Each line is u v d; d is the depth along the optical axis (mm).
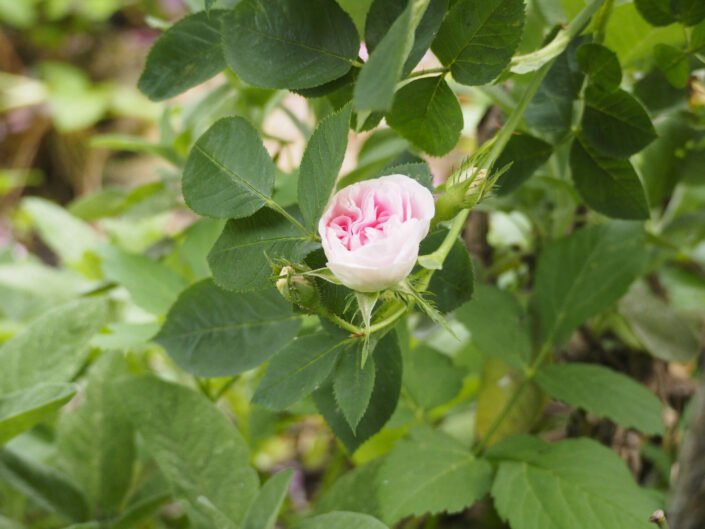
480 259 700
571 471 554
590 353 691
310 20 494
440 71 505
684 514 586
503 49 492
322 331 517
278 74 494
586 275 624
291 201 609
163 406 582
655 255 714
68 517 616
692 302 798
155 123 2111
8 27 2266
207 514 565
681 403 719
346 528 528
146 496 641
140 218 714
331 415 537
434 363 633
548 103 581
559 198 676
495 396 650
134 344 580
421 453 576
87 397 638
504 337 624
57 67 2146
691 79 617
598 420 663
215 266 503
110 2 2260
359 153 672
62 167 2092
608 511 534
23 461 612
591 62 548
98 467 632
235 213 497
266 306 555
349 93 523
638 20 601
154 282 640
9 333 748
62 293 807
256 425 672
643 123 552
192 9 636
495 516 749
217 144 497
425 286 491
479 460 579
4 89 2086
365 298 463
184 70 537
